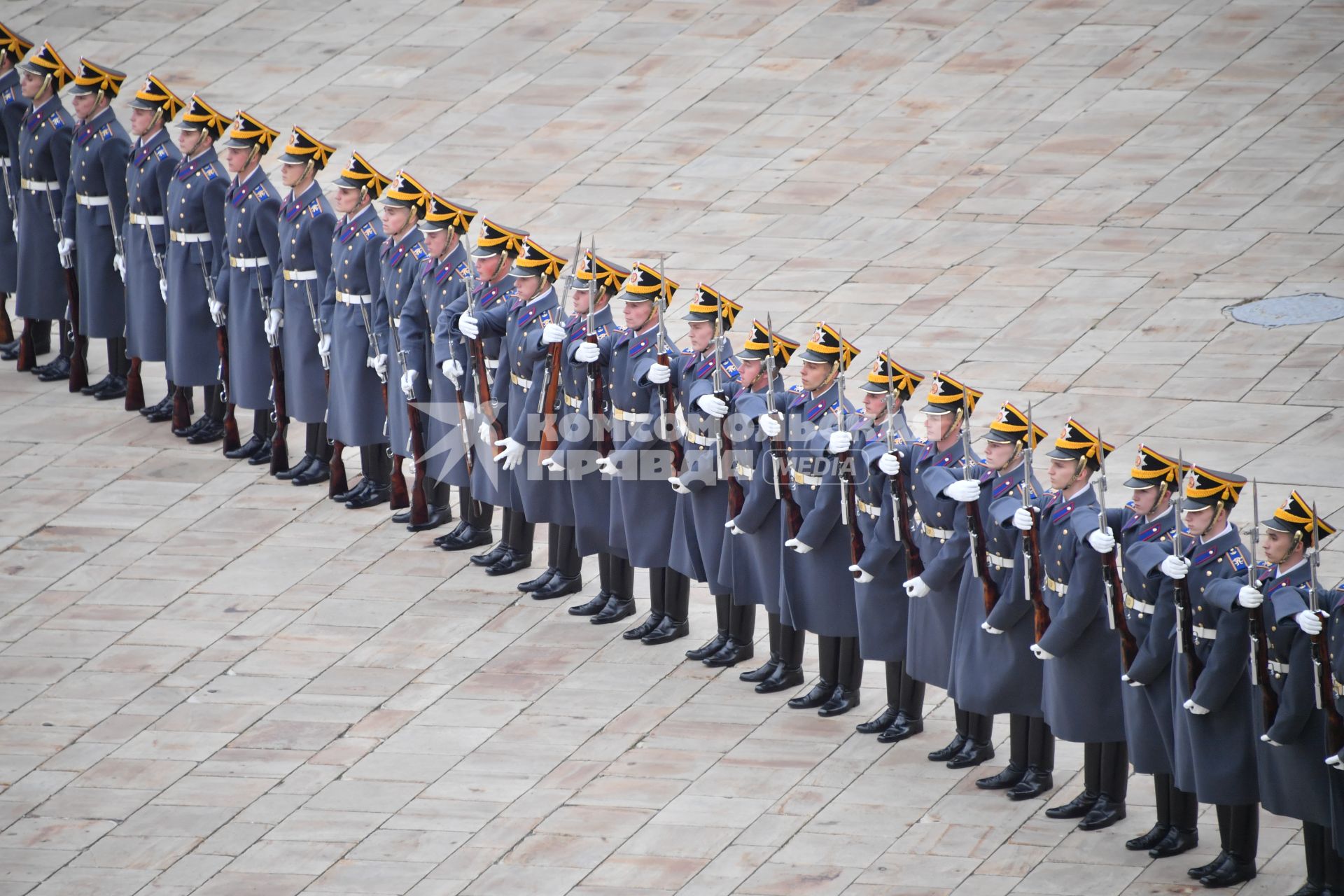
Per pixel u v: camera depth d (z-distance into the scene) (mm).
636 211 87062
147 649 57406
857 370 72375
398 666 56094
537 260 58094
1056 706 46344
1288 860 45312
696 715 53000
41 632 58438
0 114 74438
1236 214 84062
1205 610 43094
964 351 73438
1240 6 101562
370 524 64875
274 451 67625
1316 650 41125
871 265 81188
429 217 60844
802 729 52062
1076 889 44250
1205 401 68438
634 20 104938
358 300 63938
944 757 50125
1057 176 88188
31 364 76562
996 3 104000
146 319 70562
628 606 58812
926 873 45219
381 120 96250
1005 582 46906
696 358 54406
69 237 72375
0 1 109750
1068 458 45344
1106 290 78000
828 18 103688
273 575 61500
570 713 53312
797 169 90188
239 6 108562
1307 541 42312
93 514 65438
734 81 98312
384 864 46875
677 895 44906
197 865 47312
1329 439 64875
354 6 108125
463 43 103625
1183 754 43750
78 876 47031
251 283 66812
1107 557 44375
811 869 45656
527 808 48906
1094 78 96000
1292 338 72938
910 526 49500
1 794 50531
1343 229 82062
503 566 61469
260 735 52875
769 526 53094
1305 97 92938
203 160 67750
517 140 94000
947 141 91875
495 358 61031
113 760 51969
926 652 49531
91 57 103125
